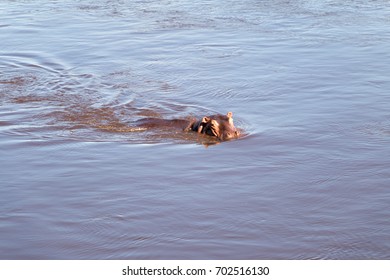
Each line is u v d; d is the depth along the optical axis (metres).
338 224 11.59
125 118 17.81
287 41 26.41
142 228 11.50
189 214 11.99
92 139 16.11
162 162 14.55
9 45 26.38
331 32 27.75
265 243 10.99
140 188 13.12
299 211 12.11
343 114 17.67
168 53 25.00
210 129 16.30
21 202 12.51
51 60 24.16
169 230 11.42
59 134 16.47
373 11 31.72
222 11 32.31
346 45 25.53
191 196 12.74
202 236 11.23
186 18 30.88
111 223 11.68
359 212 12.04
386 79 20.88
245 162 14.51
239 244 10.96
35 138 16.16
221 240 11.09
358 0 34.41
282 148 15.32
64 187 13.18
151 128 16.92
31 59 24.34
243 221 11.72
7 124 17.28
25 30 28.91
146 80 21.59
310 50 24.94
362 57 23.73
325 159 14.59
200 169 14.12
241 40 26.72
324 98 19.14
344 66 22.58
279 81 21.00
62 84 21.20
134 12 32.34
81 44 26.39
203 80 21.42
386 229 11.40
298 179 13.51
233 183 13.36
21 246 10.95
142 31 28.48
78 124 17.28
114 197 12.70
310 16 30.86
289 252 10.72
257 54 24.56
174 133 16.55
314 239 11.09
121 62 23.81
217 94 19.92
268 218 11.84
